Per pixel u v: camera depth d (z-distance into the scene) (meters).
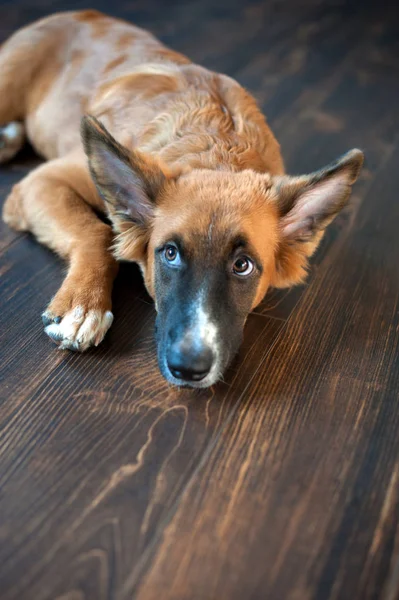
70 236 0.77
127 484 0.58
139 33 0.96
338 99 1.23
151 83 0.81
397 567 0.54
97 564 0.53
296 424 0.64
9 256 0.80
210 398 0.66
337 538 0.56
